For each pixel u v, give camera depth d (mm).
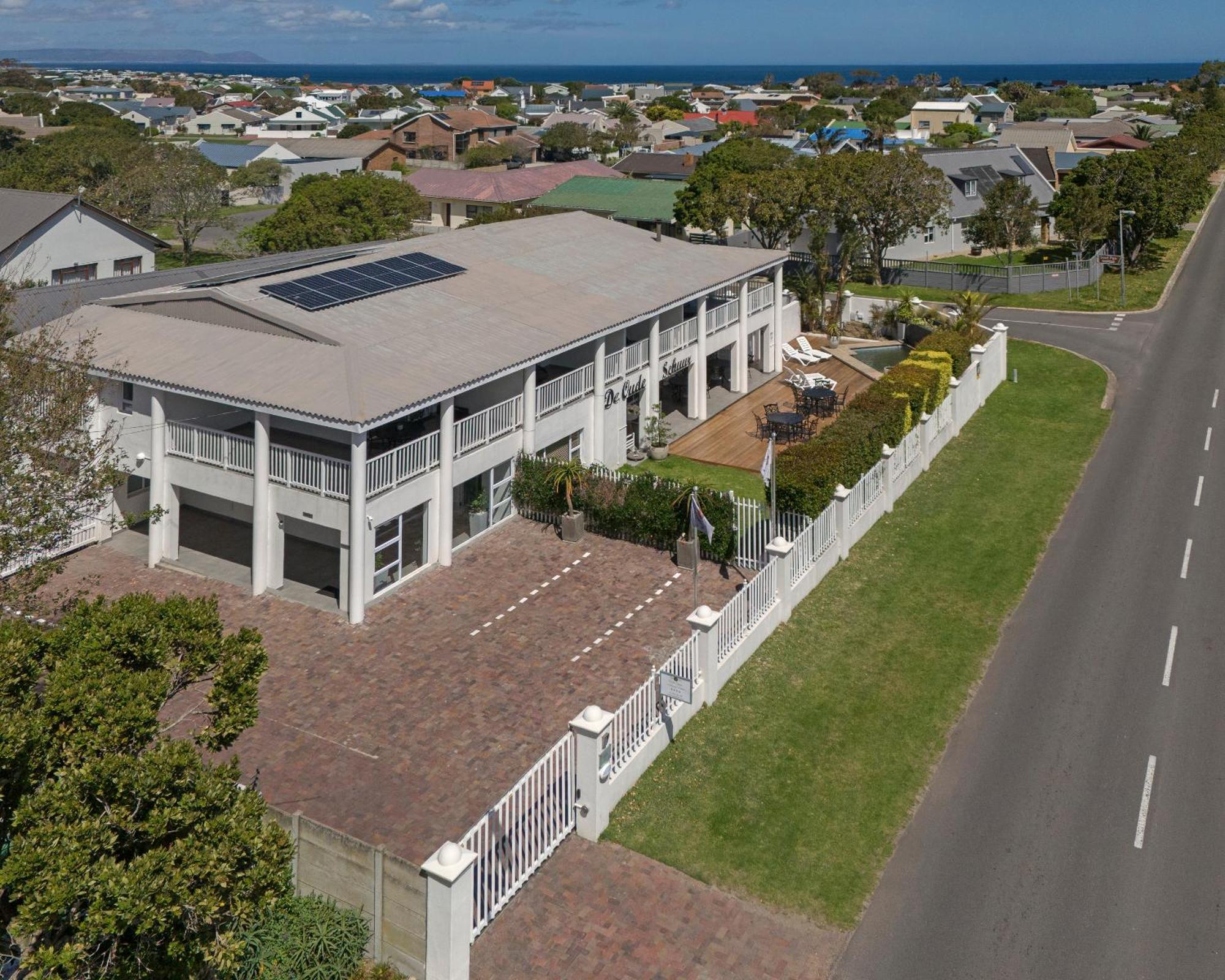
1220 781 19438
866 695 22203
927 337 41875
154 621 14602
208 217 80000
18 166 84188
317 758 19969
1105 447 38031
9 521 19656
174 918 11719
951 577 27688
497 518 30422
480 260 36688
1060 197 77375
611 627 25000
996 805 18812
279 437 30281
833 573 27703
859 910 16438
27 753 12242
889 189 63344
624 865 17281
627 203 85750
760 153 85500
